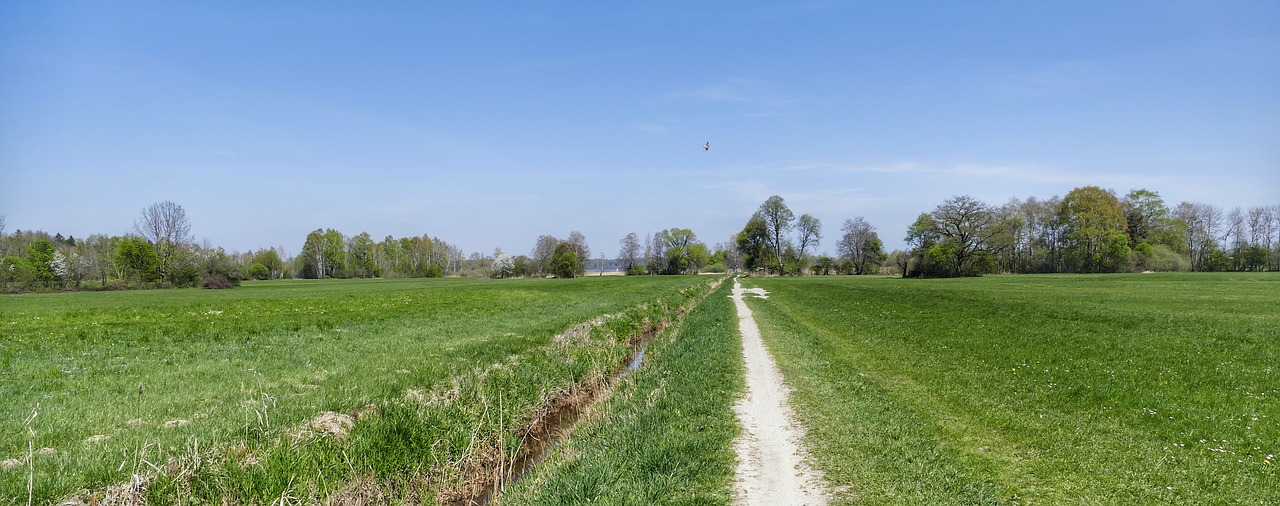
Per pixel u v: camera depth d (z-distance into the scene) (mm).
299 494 7098
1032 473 7879
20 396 11523
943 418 10422
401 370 14188
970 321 23469
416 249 156375
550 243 145125
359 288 71250
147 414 10211
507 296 48531
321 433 8336
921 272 97188
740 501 7164
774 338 21250
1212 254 101875
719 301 41625
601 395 14727
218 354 17219
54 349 18031
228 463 7102
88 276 89000
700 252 148000
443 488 8852
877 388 12781
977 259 94312
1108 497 7098
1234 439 8906
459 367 14156
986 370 14141
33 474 6762
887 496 7195
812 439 9328
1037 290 45344
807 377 14039
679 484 7711
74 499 6305
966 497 7125
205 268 87188
